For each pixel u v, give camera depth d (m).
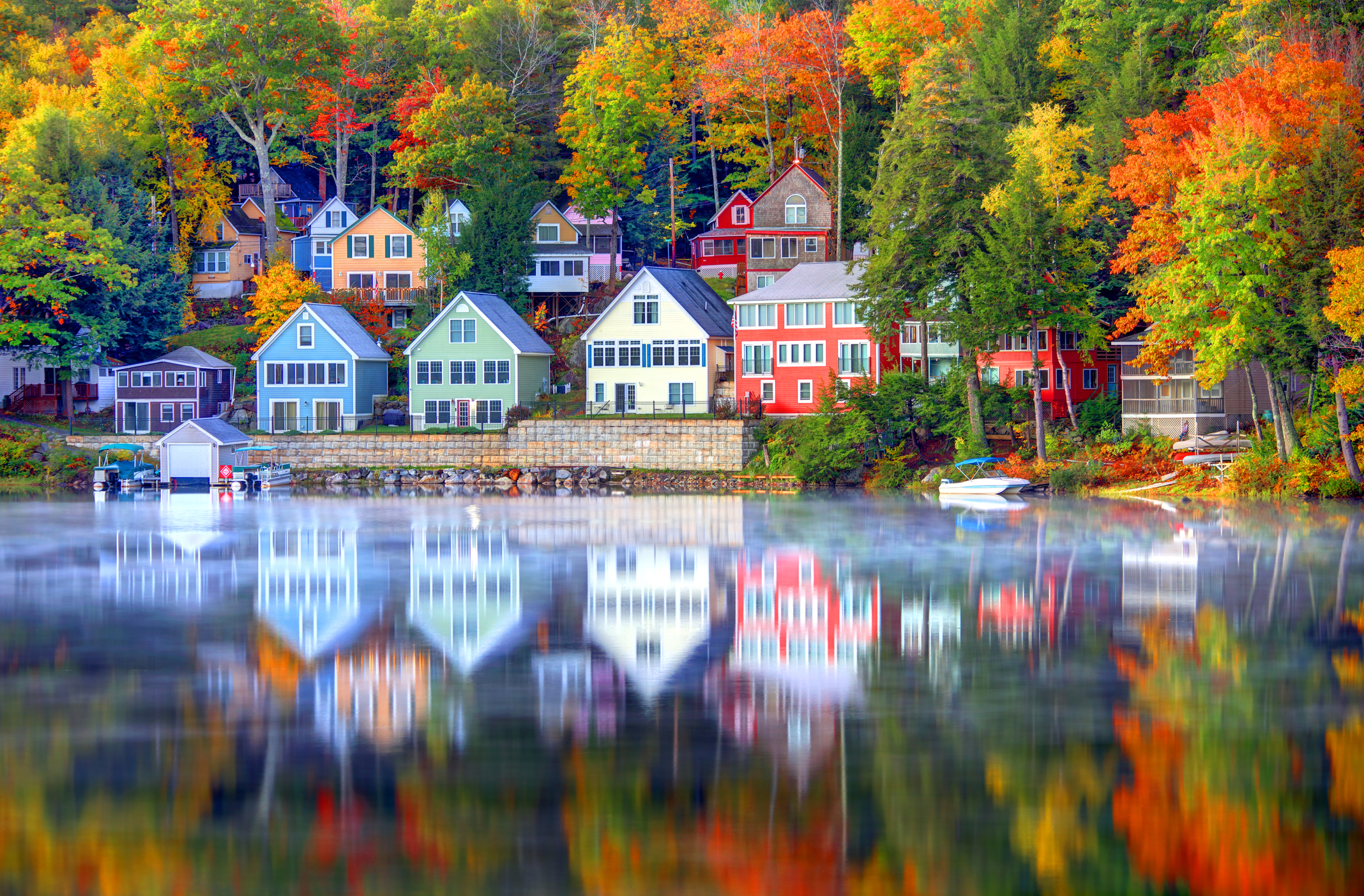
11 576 41.88
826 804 18.59
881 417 79.69
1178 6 82.25
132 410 93.81
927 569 42.00
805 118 112.56
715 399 90.31
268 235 112.62
